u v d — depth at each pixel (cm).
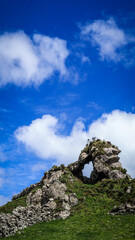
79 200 5803
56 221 4778
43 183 7181
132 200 5047
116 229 3897
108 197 5809
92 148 8319
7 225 4409
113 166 7450
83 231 3988
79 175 8519
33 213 5131
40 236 3919
